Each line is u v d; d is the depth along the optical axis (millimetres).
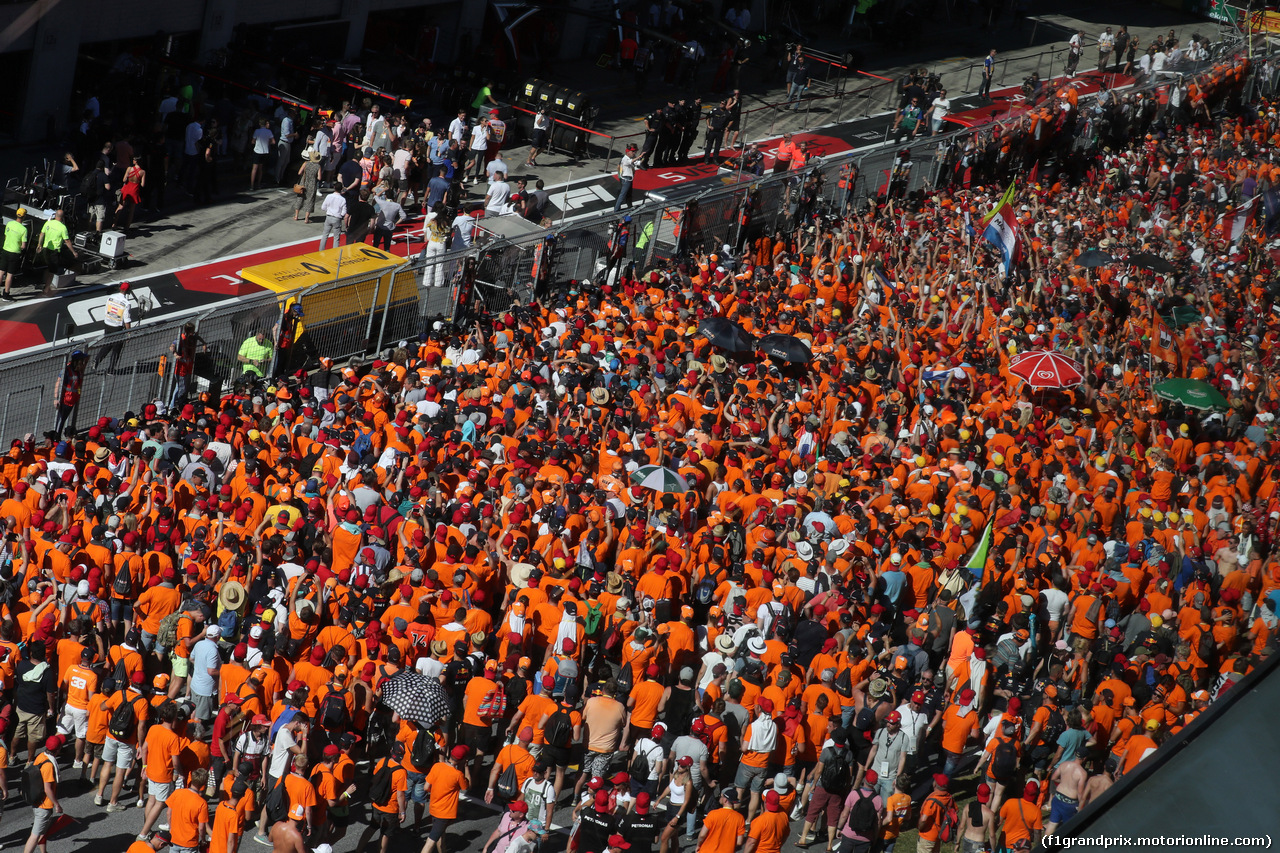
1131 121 123062
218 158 93625
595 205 96875
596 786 34969
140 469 46281
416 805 34938
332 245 83750
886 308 73250
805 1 156250
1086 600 45281
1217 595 50594
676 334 64188
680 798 34125
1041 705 39469
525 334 61938
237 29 101250
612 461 50531
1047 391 67375
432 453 48969
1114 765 38062
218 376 59656
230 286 76125
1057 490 53125
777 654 38375
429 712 33531
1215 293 90188
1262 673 8711
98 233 76562
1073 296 82500
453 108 107625
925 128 120500
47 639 36625
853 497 50094
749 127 121625
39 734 36656
